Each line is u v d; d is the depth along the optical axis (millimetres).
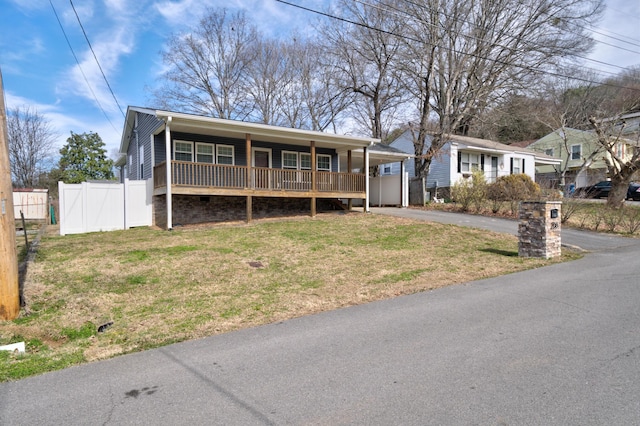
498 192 18641
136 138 17812
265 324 4695
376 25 22141
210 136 15094
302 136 15117
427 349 3770
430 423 2506
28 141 32500
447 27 19391
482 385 3012
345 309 5262
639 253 9719
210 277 6984
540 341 3914
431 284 6613
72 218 12492
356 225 13203
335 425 2514
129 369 3465
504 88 21156
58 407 2811
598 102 29406
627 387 2938
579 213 16641
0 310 4836
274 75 31484
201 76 30719
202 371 3389
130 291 6094
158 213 13734
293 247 9680
